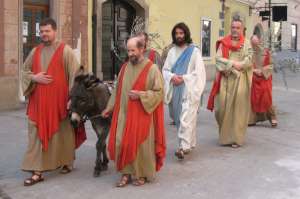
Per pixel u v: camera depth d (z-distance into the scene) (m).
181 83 7.46
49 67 6.37
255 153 8.20
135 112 6.11
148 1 17.83
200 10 21.64
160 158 6.38
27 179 6.46
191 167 7.26
